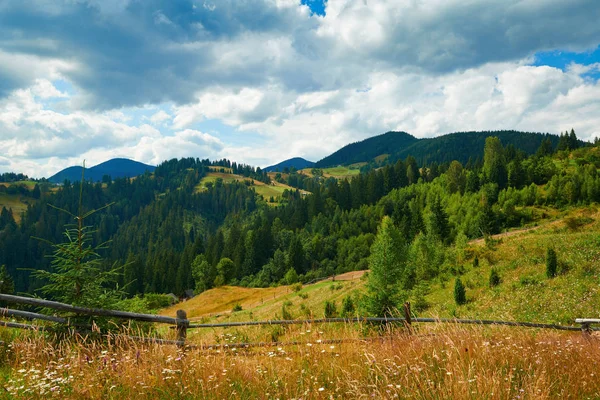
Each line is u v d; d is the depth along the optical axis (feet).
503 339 22.39
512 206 336.29
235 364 16.81
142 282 444.96
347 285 193.36
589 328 35.35
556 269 114.21
